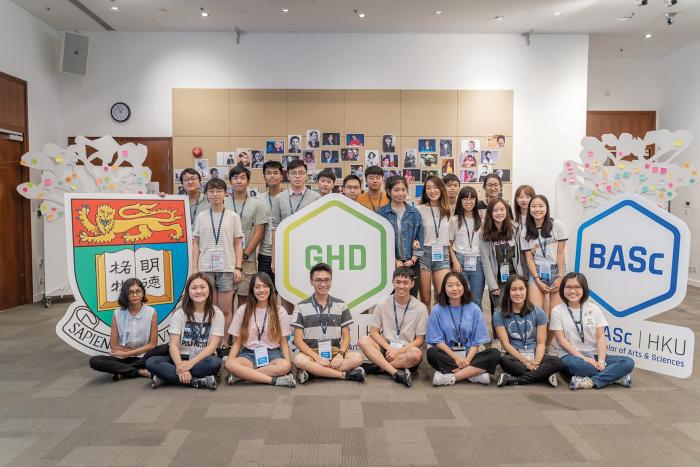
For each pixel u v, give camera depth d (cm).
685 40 810
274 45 760
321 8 664
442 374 351
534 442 262
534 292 418
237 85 762
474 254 439
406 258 432
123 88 755
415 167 774
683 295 364
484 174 779
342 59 765
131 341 379
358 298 408
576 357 356
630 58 911
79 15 687
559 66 777
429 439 266
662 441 264
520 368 350
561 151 783
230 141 763
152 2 642
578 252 418
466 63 772
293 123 765
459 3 650
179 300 427
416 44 768
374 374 375
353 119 770
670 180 564
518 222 436
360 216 408
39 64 699
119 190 638
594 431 276
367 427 281
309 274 407
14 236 645
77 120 754
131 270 411
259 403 317
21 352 439
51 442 263
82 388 346
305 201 451
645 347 380
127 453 251
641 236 384
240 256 430
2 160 623
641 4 641
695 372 380
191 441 264
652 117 918
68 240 391
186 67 758
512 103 776
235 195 466
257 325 363
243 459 245
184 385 352
